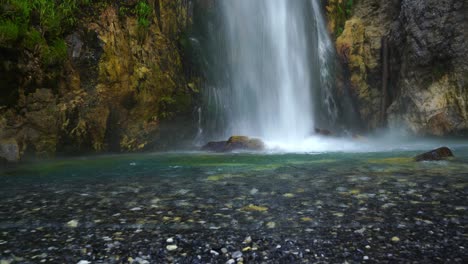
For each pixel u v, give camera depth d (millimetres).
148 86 15719
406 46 21797
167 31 17281
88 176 8219
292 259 3266
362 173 7648
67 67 13406
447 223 4098
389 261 3150
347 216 4453
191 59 17781
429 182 6375
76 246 3646
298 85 22031
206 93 18078
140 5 15711
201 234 3936
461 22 19234
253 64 20281
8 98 11875
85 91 13914
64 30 13516
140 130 15688
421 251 3342
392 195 5465
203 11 18953
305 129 21625
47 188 6727
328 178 7133
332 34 25031
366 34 24297
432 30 20188
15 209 5098
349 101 24375
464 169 7855
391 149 14430
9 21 11531
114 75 14562
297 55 22312
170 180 7391
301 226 4125
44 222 4461
